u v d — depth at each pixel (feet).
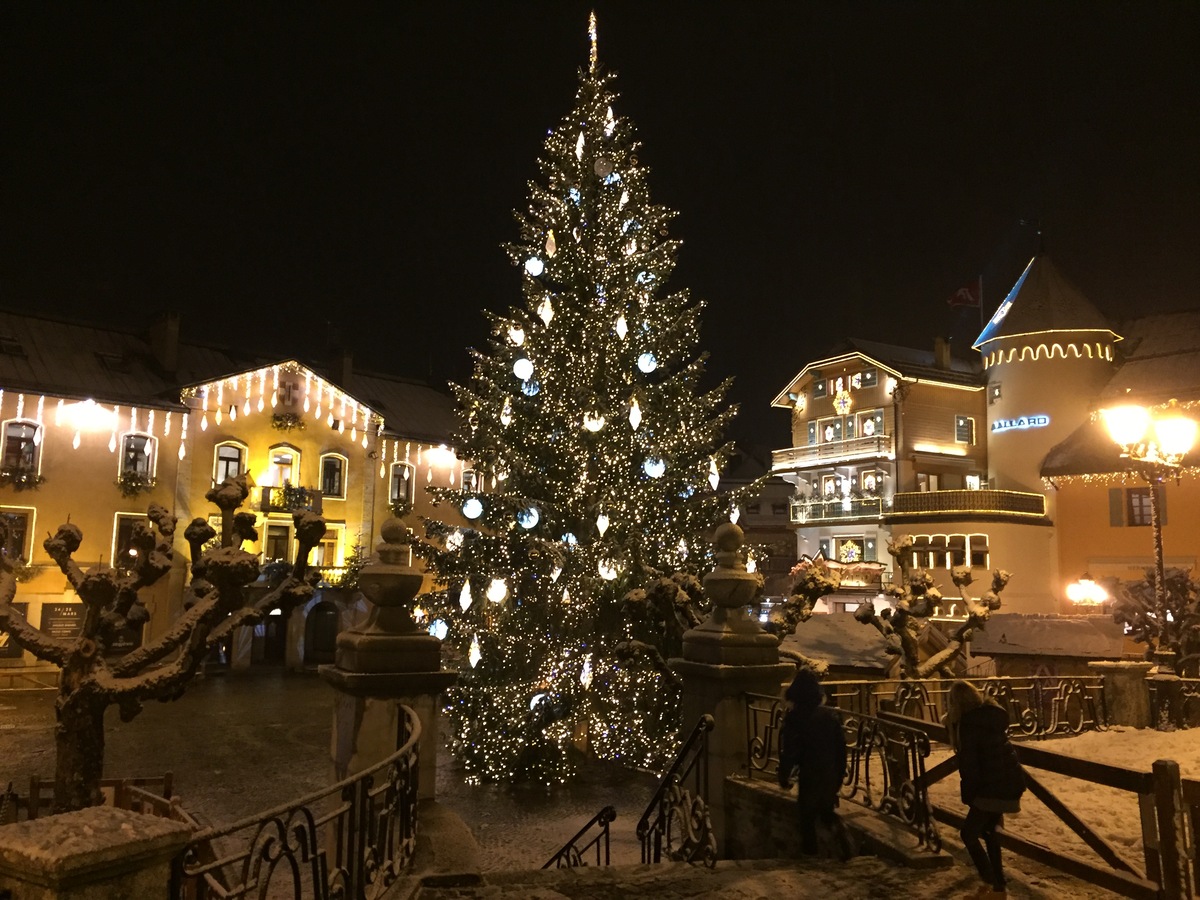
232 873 37.88
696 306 63.93
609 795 57.06
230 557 25.57
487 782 59.72
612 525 57.47
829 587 39.32
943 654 41.96
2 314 112.78
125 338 121.80
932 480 130.72
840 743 22.22
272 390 122.42
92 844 9.34
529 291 64.34
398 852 17.20
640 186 65.41
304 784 58.70
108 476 107.96
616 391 61.57
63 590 102.27
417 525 134.21
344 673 23.18
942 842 20.62
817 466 140.46
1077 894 17.98
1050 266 130.82
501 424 61.82
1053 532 120.16
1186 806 16.11
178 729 76.74
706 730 26.37
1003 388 129.39
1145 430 45.09
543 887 18.95
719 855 26.14
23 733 72.64
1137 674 42.16
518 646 59.93
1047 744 35.17
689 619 40.24
